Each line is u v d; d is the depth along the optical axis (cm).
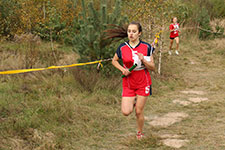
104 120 493
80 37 720
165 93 696
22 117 468
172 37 1184
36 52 847
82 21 730
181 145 387
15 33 1156
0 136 401
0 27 1169
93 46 684
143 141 400
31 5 1062
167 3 834
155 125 479
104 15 684
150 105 592
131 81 381
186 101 620
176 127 464
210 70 977
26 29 1181
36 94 604
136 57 370
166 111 555
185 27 1558
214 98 638
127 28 387
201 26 1534
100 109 542
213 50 1284
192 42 1427
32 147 379
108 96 606
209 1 1730
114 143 405
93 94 618
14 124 434
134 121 497
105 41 680
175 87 757
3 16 1195
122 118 507
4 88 624
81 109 521
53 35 1234
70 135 425
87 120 486
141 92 381
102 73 700
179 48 1323
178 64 1060
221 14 1700
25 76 707
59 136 416
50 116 477
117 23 691
